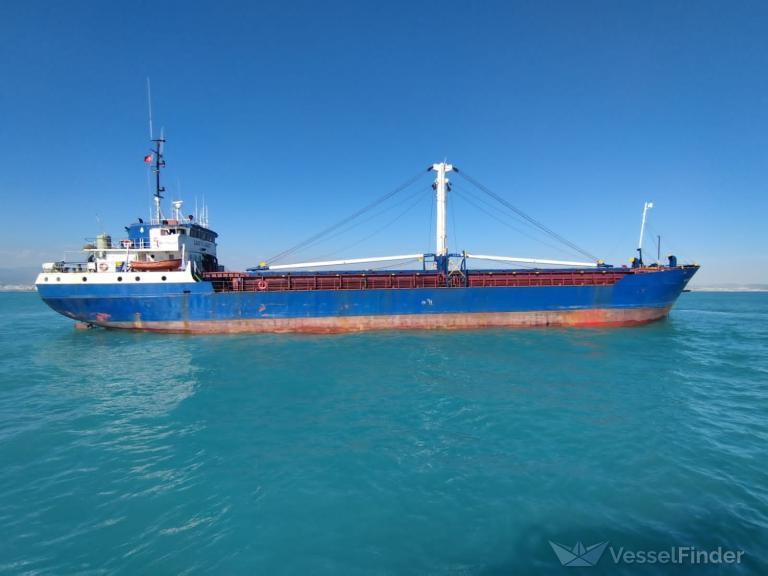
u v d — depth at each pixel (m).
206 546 6.58
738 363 18.69
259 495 8.00
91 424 11.73
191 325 27.39
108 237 29.06
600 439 10.41
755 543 6.51
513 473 8.74
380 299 27.91
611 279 30.75
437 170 32.44
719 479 8.43
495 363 18.69
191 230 31.47
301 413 12.45
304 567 6.11
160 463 9.35
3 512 7.48
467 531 6.87
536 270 31.34
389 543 6.60
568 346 22.64
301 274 29.22
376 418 11.97
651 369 17.52
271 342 24.42
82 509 7.59
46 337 28.28
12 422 11.91
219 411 12.68
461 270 30.23
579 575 5.85
